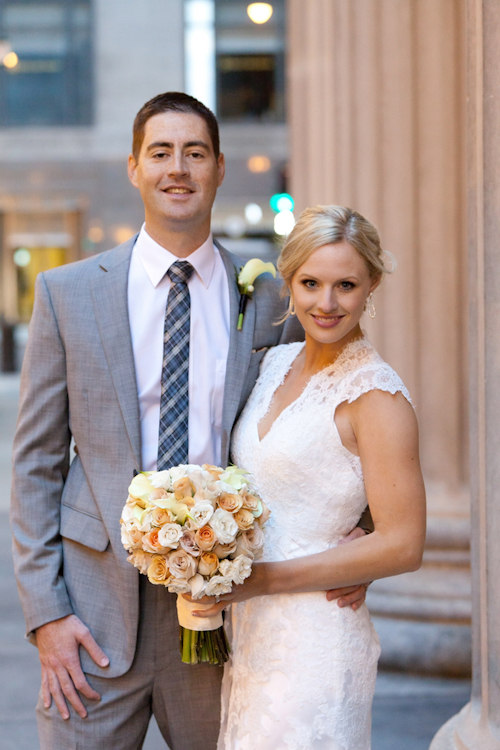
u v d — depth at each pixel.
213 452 2.12
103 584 2.05
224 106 18.55
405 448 1.80
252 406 2.09
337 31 3.97
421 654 3.76
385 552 1.79
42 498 2.08
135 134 2.14
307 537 1.90
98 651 2.00
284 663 1.87
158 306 2.12
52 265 19.92
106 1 18.31
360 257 1.84
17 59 18.55
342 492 1.87
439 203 3.72
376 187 3.81
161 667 2.05
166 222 2.09
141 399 2.09
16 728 3.40
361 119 3.85
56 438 2.11
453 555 3.81
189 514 1.67
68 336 2.07
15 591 5.10
